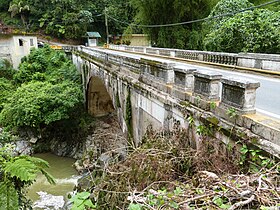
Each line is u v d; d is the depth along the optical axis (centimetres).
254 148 407
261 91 800
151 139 677
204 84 559
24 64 2831
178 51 1858
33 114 1900
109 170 528
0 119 1973
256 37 1394
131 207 307
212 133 504
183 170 497
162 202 323
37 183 1491
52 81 2458
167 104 675
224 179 372
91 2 5041
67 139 2083
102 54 1506
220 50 1573
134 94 930
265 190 325
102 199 476
